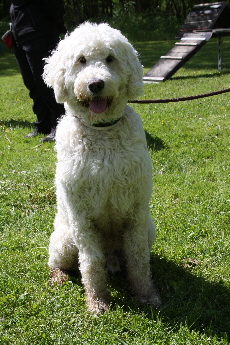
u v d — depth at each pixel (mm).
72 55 3074
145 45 26484
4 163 6602
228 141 7012
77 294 3395
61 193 3344
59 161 3244
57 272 3666
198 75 13828
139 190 3188
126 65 3145
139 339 2859
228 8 15586
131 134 3139
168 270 3701
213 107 9250
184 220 4504
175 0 40312
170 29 31578
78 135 3107
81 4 35938
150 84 12562
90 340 2857
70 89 3127
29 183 5758
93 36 3031
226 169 5914
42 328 2979
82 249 3271
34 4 6844
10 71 19156
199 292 3365
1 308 3191
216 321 3055
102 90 2910
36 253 4012
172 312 3156
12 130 8719
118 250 3795
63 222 3613
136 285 3414
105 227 3398
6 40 7371
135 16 34250
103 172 3008
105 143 3059
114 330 2961
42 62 6996
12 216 4820
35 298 3328
